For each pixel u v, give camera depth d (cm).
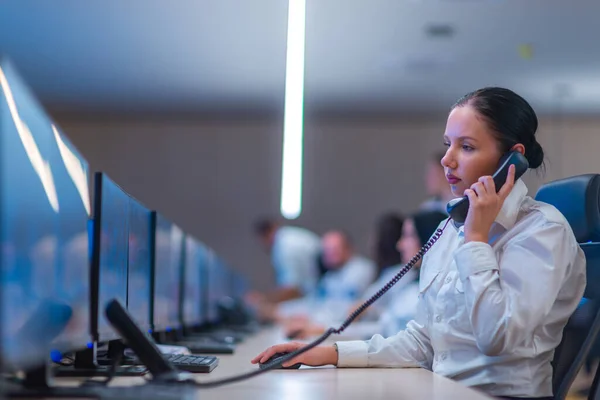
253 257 944
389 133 941
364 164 938
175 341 328
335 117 924
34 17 598
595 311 193
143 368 189
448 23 605
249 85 782
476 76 745
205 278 433
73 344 152
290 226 941
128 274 208
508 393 187
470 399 145
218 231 943
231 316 537
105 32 629
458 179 200
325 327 436
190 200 945
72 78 764
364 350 208
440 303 202
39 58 700
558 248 184
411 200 934
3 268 111
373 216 935
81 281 159
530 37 638
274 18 592
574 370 190
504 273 184
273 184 945
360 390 157
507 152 197
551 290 180
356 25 608
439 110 880
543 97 819
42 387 135
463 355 195
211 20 598
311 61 700
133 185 941
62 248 145
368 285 750
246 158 946
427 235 386
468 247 186
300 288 788
